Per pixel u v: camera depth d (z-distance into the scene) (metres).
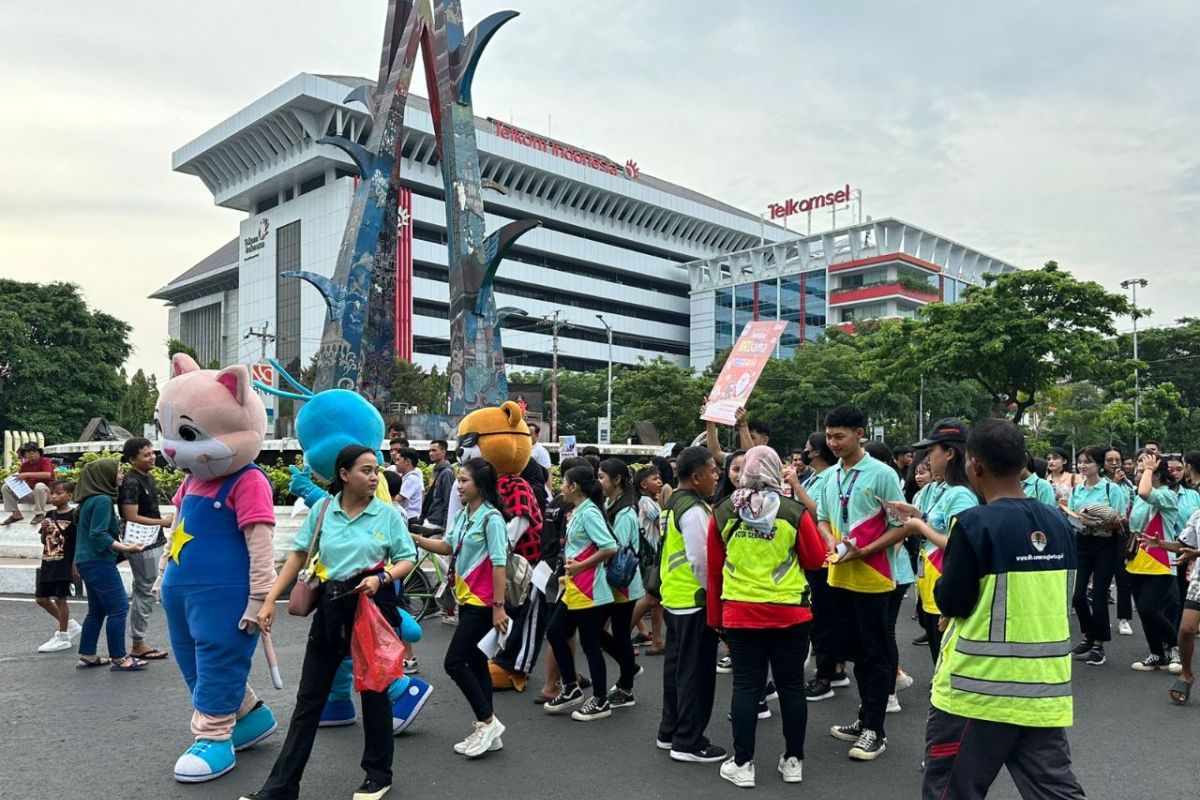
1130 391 28.97
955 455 5.45
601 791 4.37
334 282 17.53
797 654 4.49
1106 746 5.09
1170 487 8.04
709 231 88.06
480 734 4.87
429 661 7.14
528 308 72.50
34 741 5.07
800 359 46.81
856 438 5.21
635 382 45.78
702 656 4.82
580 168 73.06
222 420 4.60
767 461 4.55
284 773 3.99
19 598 10.22
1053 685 2.92
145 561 6.91
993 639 2.96
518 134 70.00
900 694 6.29
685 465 5.05
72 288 43.78
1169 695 6.23
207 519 4.67
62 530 7.40
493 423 6.86
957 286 78.56
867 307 72.81
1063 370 25.33
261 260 68.44
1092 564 7.32
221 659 4.55
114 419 43.12
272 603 4.30
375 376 18.36
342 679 5.34
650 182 87.19
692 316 84.12
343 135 60.56
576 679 5.85
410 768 4.67
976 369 26.67
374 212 17.77
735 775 4.45
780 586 4.38
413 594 8.68
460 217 17.06
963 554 3.03
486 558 4.92
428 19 18.11
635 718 5.66
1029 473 7.38
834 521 5.23
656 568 6.40
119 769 4.62
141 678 6.50
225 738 4.60
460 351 16.91
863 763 4.80
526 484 5.94
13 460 20.97
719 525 4.58
